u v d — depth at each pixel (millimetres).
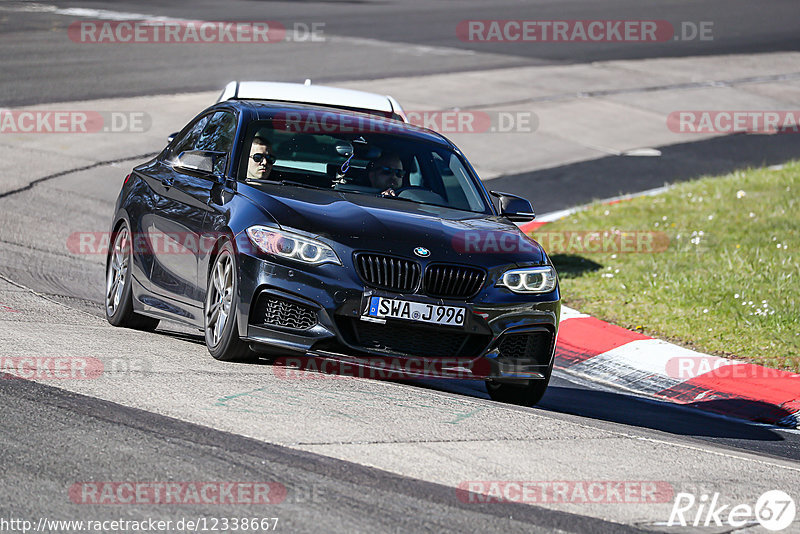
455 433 21281
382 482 17828
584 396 30594
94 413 20109
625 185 63281
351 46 101938
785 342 35594
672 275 42750
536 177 63969
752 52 112312
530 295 25922
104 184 55000
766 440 26953
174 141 32781
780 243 47500
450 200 28844
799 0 152375
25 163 56906
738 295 39750
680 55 108438
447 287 25031
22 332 26859
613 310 39594
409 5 135875
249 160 27953
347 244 24703
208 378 23469
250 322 24547
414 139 30500
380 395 23828
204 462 17969
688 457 21953
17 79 76812
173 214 28594
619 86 91625
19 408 20016
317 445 19406
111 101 72562
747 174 63281
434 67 93125
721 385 32406
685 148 73938
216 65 88000
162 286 28859
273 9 125375
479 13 129625
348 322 24516
